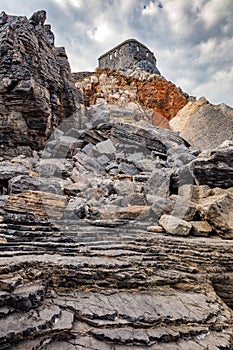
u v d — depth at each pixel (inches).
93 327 152.9
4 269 167.2
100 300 175.6
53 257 202.7
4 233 233.9
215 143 797.2
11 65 562.3
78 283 185.5
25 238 232.5
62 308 160.7
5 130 558.3
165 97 1248.8
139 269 210.2
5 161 512.4
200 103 959.0
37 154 563.2
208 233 309.1
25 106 565.6
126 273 198.2
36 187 329.1
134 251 242.4
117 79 1237.7
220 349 155.9
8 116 559.5
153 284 202.5
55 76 721.0
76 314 158.7
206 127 856.9
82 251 225.6
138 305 177.0
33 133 587.8
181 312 178.7
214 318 182.5
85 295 178.5
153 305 180.2
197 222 320.2
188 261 239.8
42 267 183.3
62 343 140.1
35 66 637.9
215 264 240.1
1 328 133.3
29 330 136.0
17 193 319.0
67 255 217.9
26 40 627.2
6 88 550.0
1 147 553.9
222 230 304.7
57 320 149.7
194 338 162.4
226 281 235.8
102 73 1270.9
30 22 737.6
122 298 181.9
